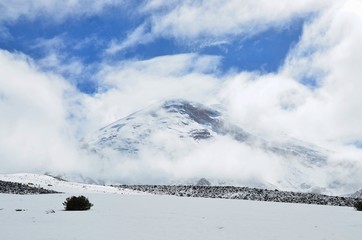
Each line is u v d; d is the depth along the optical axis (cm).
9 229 2175
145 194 6706
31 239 1867
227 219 2950
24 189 5616
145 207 3881
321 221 2945
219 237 2044
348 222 2900
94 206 3806
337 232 2322
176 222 2664
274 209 4128
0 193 5175
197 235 2092
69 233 2052
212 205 4462
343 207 4806
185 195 7025
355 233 2284
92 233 2067
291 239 2033
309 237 2108
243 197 6625
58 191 6053
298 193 7206
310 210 4125
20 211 3177
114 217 2881
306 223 2784
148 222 2628
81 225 2377
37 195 5078
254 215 3341
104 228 2269
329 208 4503
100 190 6712
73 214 3014
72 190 6375
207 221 2772
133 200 4844
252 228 2430
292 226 2583
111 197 5291
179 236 2047
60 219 2667
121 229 2248
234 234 2156
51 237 1923
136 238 1953
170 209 3734
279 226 2570
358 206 4241
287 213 3641
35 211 3189
